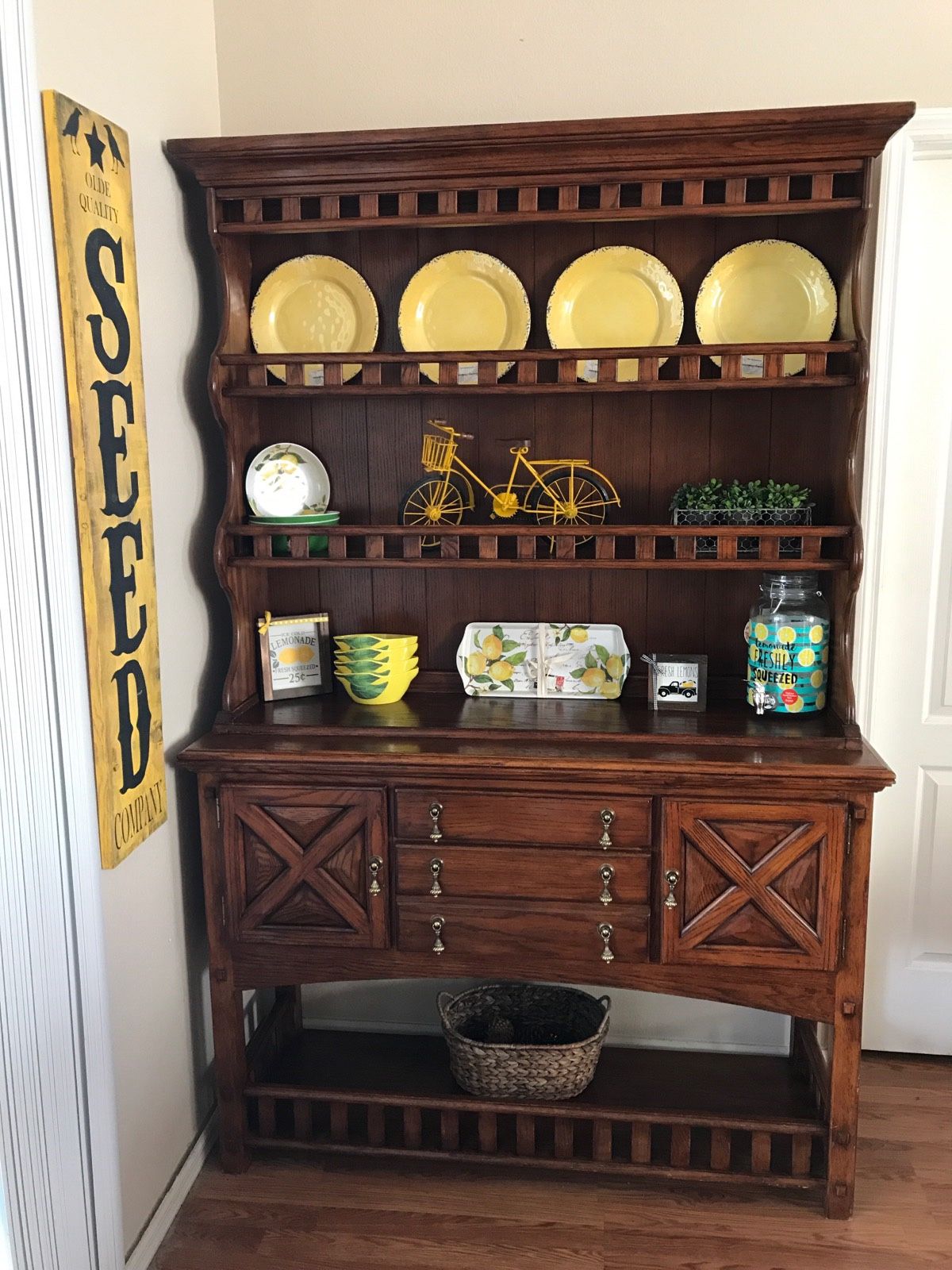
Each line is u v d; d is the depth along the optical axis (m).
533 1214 2.18
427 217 2.11
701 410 2.37
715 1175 2.15
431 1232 2.13
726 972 2.10
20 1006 1.51
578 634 2.45
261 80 2.40
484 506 2.46
